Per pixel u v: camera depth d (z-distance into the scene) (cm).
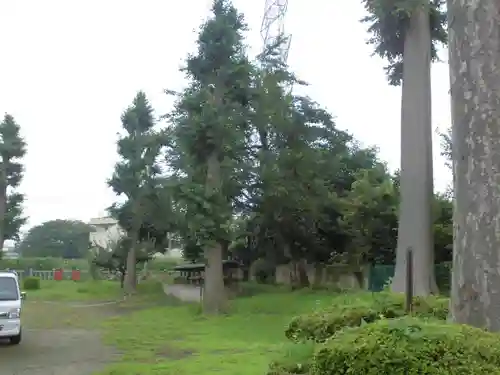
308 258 3853
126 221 3934
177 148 2769
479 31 562
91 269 4962
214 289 2505
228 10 2583
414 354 377
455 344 385
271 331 1888
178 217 2672
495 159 542
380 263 3180
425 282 2308
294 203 3434
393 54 2652
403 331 396
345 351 392
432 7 2436
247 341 1633
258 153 3403
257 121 2806
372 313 680
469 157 552
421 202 2389
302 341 676
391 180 3253
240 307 2606
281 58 3769
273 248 3988
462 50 570
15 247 8781
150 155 3781
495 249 530
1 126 4281
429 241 2380
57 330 1936
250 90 2586
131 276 3956
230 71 2505
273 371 599
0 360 1274
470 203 545
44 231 8875
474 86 557
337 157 3869
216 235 2438
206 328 1989
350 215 3091
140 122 3862
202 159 2552
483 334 415
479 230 536
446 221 2856
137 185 3828
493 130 546
